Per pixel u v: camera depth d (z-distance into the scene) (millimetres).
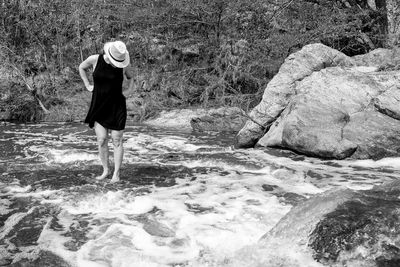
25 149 8984
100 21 18469
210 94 15570
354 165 7262
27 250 3779
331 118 8195
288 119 8305
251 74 14789
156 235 4105
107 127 5738
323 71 9289
